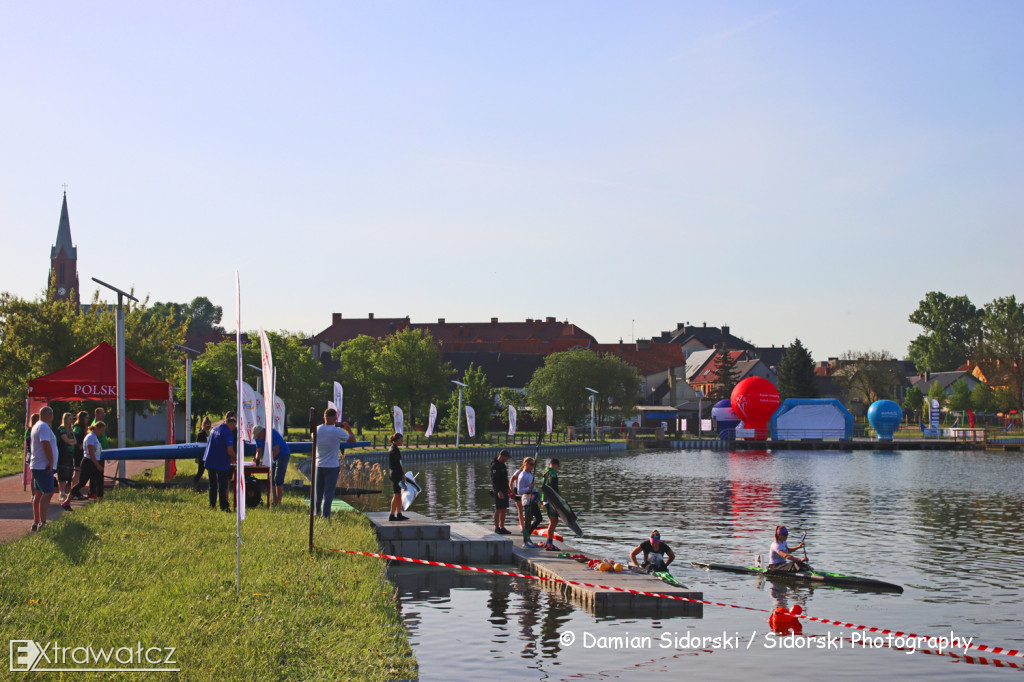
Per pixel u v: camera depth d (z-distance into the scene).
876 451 101.75
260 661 10.55
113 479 27.59
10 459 39.81
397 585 19.67
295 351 90.44
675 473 64.50
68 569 13.35
